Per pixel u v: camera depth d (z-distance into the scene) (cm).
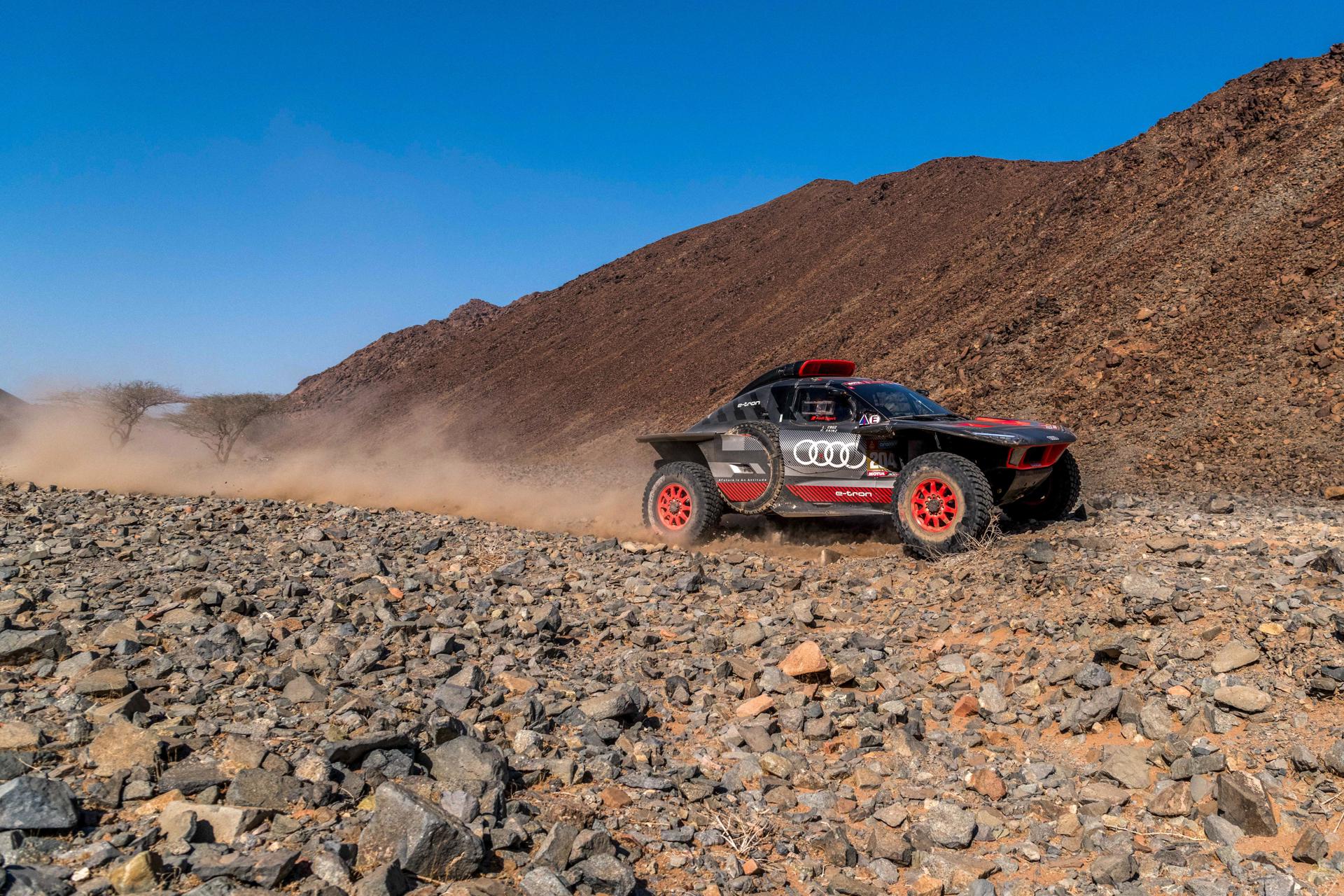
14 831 257
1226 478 1200
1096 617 521
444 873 267
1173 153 3095
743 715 448
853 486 848
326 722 375
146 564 690
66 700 372
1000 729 430
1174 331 1934
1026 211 3959
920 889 302
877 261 6531
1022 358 2305
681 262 9438
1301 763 355
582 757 380
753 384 960
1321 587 508
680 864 306
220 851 259
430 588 663
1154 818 346
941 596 631
